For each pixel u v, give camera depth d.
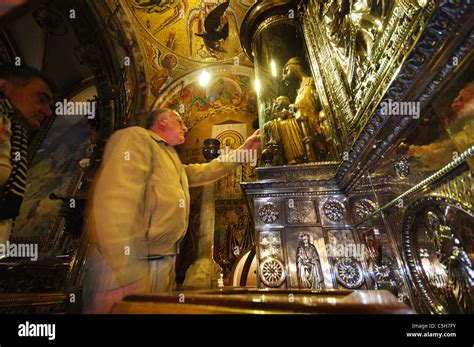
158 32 7.70
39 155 8.88
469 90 0.92
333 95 2.43
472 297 0.99
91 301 1.00
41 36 7.27
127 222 1.06
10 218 2.84
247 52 4.87
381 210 1.59
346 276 1.74
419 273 1.31
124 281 0.96
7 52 6.89
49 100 3.54
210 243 3.69
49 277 4.87
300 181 2.11
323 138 2.76
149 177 1.42
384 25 1.56
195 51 8.33
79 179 8.28
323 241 1.89
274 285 1.79
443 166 1.07
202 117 10.66
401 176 1.38
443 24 0.87
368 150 1.53
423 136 1.18
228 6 7.30
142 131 1.53
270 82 4.07
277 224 2.01
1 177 2.73
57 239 6.96
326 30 2.71
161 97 8.27
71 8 6.14
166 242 1.37
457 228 1.06
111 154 1.30
